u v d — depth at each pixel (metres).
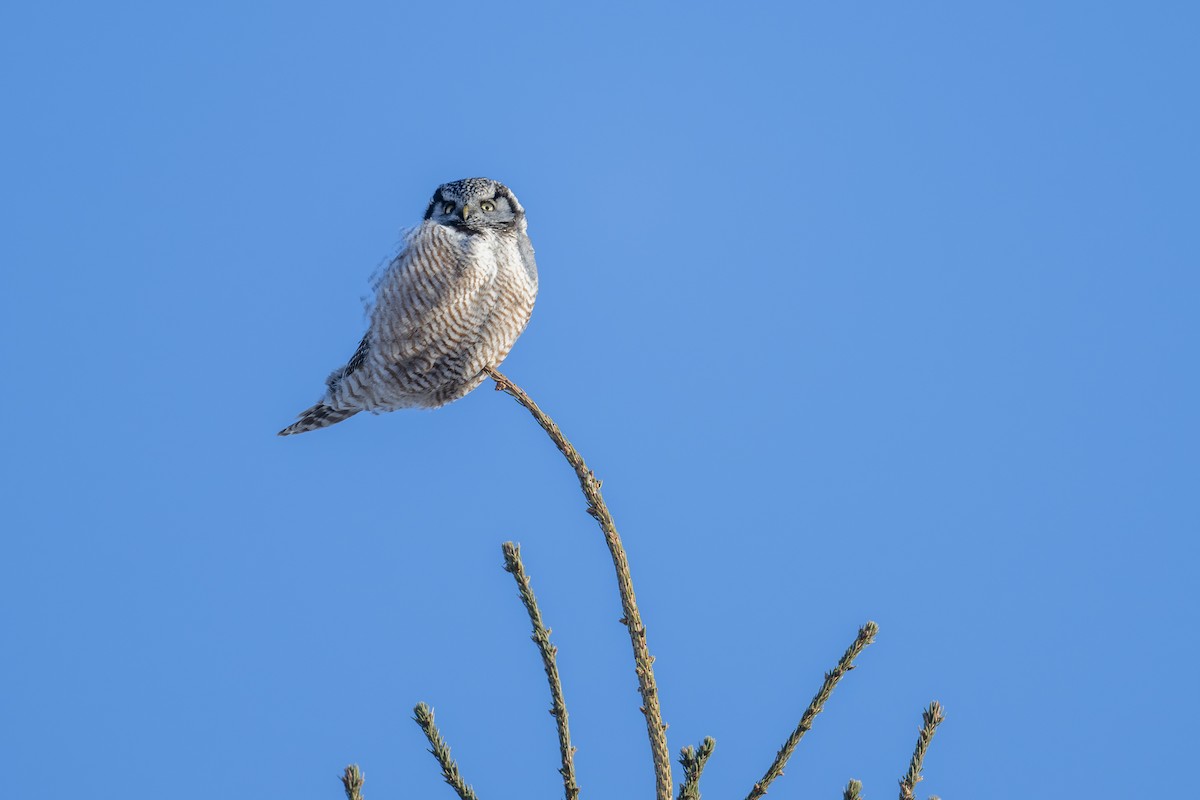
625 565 8.19
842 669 7.02
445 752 6.88
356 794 6.31
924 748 6.71
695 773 6.55
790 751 6.95
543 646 7.23
